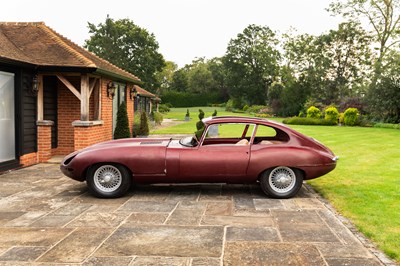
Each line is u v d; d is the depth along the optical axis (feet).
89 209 17.28
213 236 13.58
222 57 250.16
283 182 19.38
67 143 36.45
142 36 168.76
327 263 11.25
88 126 31.60
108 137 39.65
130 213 16.62
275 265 11.12
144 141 21.45
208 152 19.45
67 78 35.99
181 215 16.31
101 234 13.79
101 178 19.40
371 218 15.55
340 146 44.19
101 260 11.46
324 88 139.44
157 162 19.30
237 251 12.18
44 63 29.68
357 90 119.34
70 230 14.26
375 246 12.63
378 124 87.45
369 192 20.40
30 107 30.53
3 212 16.75
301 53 147.54
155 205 18.04
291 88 137.18
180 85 277.44
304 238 13.38
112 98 40.50
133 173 19.31
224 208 17.52
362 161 32.27
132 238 13.38
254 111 170.50
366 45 140.15
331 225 14.89
